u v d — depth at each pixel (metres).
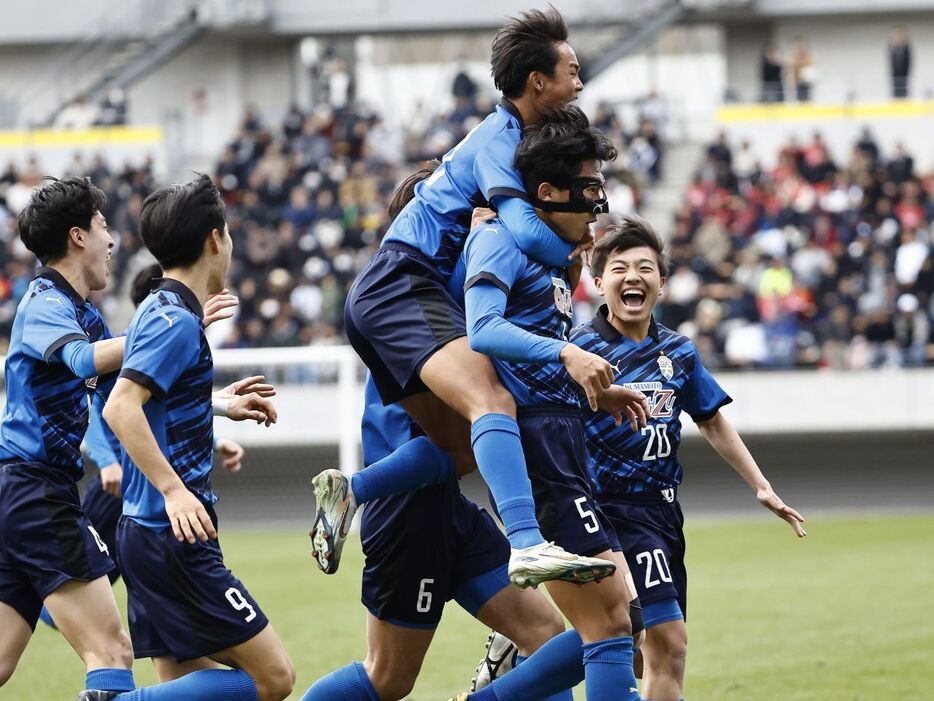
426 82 43.00
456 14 38.69
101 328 7.92
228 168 34.22
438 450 7.54
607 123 35.03
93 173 33.41
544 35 7.31
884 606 14.18
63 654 12.83
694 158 35.34
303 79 40.38
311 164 34.06
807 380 27.41
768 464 28.12
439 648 12.47
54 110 40.31
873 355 27.45
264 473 28.03
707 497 27.67
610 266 8.33
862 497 27.75
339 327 28.67
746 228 30.75
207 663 7.27
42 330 7.41
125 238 32.28
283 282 29.42
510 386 7.05
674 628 7.86
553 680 7.20
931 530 22.16
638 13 38.81
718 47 42.12
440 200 7.35
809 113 35.72
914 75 38.41
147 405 6.95
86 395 7.73
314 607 15.19
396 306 7.17
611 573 6.49
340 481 7.12
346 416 23.92
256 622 6.95
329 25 39.06
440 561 7.68
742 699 9.74
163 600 6.93
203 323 7.25
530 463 6.99
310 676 11.02
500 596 7.81
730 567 18.06
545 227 6.99
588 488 7.11
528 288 7.04
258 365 27.95
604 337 8.38
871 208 30.91
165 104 40.34
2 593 7.37
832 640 12.21
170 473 6.78
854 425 27.27
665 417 8.20
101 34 40.34
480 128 7.39
